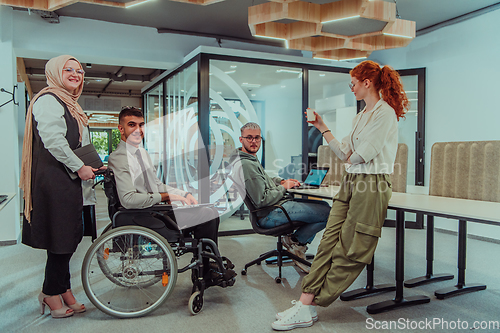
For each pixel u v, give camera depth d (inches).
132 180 76.1
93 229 83.0
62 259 75.8
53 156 72.7
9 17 149.5
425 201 82.8
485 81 164.1
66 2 111.9
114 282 78.3
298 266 112.1
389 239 159.2
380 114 72.2
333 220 76.3
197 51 169.2
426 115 193.2
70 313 78.1
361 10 109.1
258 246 145.4
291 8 113.2
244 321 76.1
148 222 78.2
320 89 191.0
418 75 193.2
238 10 167.2
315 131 190.9
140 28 189.0
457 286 94.6
